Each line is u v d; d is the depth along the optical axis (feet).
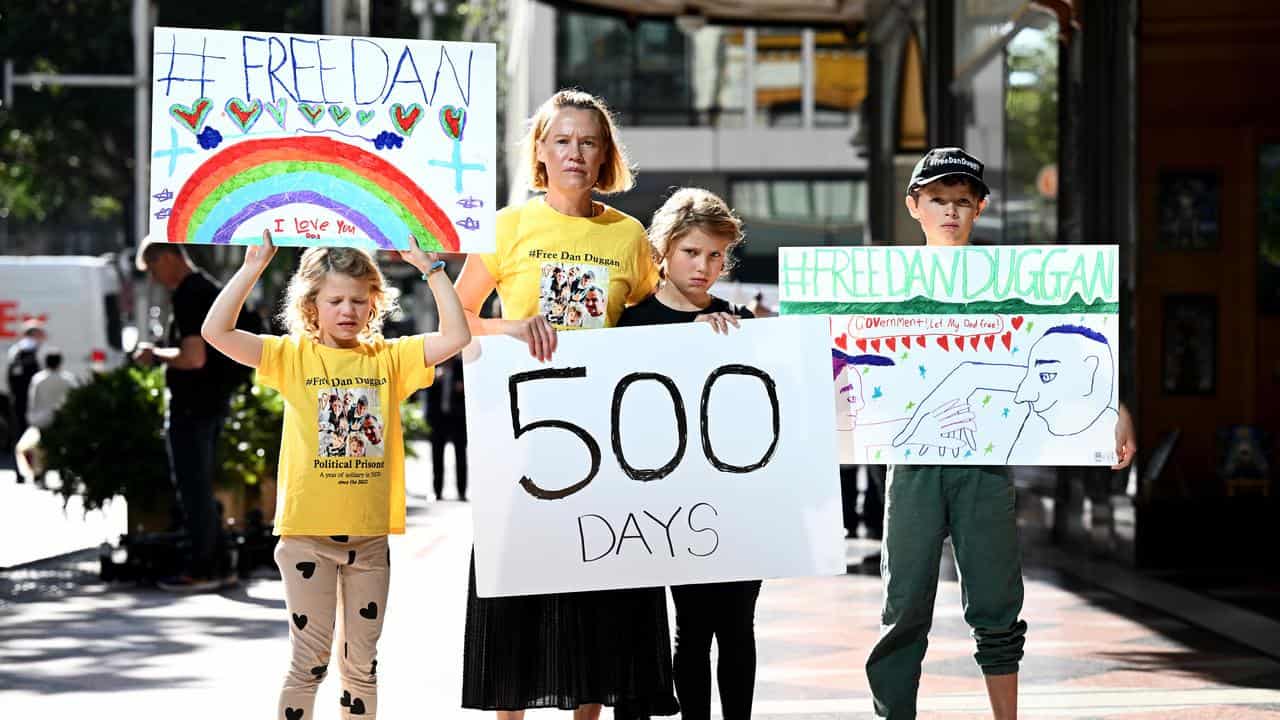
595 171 36.11
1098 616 62.75
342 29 103.40
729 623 36.24
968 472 37.60
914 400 37.76
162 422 74.59
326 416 35.24
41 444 75.00
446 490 135.74
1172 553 79.66
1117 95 84.64
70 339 203.51
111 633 58.80
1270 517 90.22
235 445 76.79
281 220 35.06
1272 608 64.69
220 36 34.86
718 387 35.86
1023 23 92.58
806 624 60.95
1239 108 88.99
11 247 317.83
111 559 74.33
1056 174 87.76
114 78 239.50
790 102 275.18
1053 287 37.78
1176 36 84.43
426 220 35.32
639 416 35.63
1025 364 37.76
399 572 76.48
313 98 35.12
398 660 52.85
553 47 271.49
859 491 120.78
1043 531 92.89
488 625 35.63
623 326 36.73
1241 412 93.45
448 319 35.19
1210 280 92.99
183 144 34.76
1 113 248.73
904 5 118.73
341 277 35.09
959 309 37.88
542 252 35.91
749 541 35.81
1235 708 44.68
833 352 37.91
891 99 124.88
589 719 37.40
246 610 65.05
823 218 276.62
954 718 43.21
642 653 36.09
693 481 35.73
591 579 35.40
